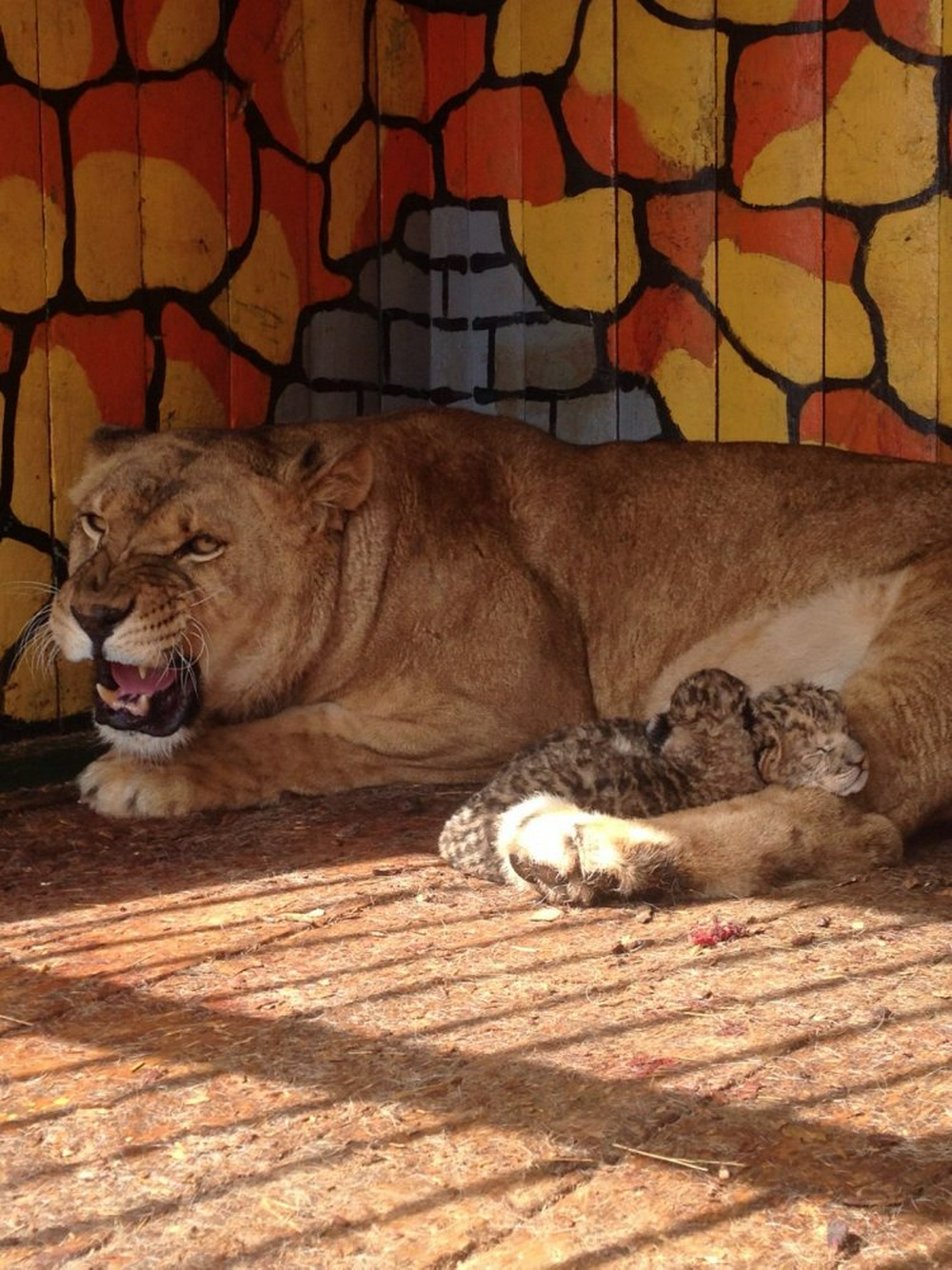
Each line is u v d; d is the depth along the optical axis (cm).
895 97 367
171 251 358
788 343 378
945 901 283
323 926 279
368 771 326
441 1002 261
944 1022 255
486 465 335
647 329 388
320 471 316
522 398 400
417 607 325
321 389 384
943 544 323
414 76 396
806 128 373
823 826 289
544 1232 228
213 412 366
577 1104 243
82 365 348
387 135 393
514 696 326
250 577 314
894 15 366
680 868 285
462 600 326
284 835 310
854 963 267
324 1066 250
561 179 392
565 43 389
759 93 376
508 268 398
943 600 314
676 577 333
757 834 287
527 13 392
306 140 378
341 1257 227
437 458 332
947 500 328
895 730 301
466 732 325
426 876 294
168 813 317
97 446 324
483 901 286
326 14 379
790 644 329
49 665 346
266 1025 257
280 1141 239
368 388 393
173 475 313
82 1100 246
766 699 294
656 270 387
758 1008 258
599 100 388
